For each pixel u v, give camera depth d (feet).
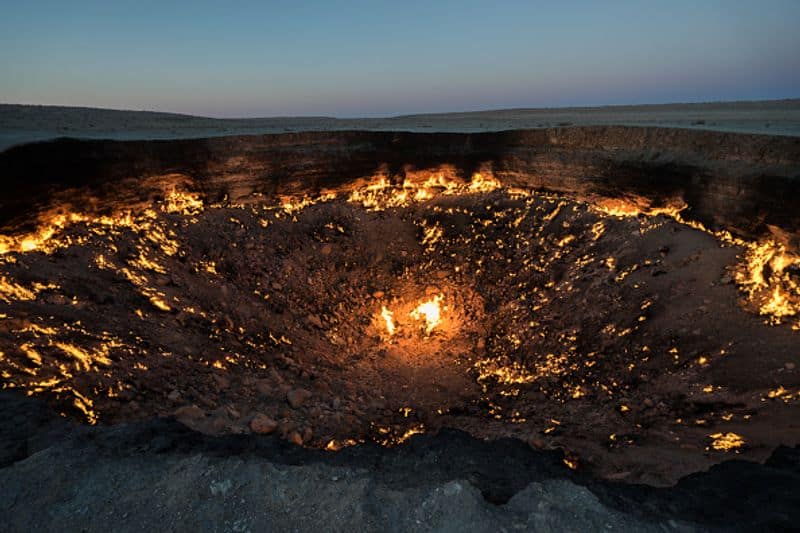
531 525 11.68
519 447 19.76
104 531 11.42
